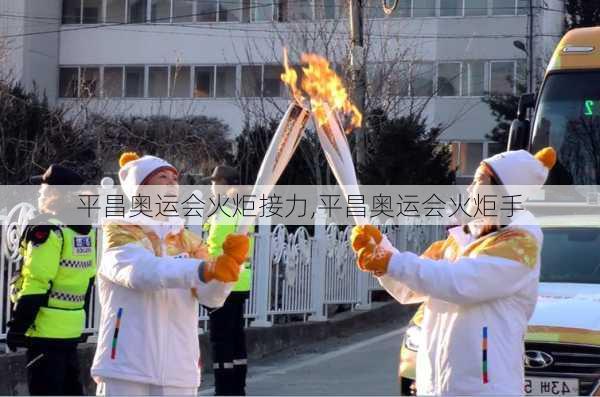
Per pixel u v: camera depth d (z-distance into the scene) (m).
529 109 15.09
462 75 42.06
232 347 10.76
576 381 7.94
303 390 11.47
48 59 45.41
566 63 14.39
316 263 15.83
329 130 5.52
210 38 43.91
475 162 42.34
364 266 5.34
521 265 5.21
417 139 21.77
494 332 5.25
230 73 43.56
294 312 15.16
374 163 20.94
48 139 20.91
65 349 7.67
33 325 7.54
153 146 27.41
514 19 41.47
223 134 38.31
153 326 5.82
